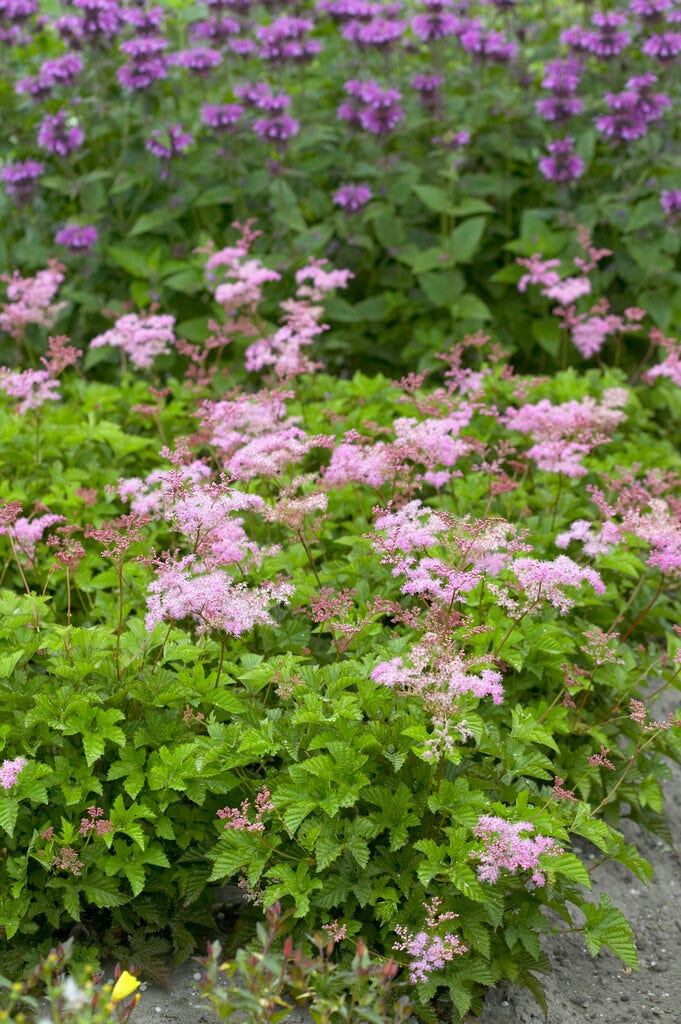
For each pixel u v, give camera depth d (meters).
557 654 2.16
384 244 2.87
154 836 2.05
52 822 2.04
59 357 2.40
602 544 2.18
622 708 2.21
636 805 2.18
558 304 2.88
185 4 3.00
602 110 2.91
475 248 2.86
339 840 1.95
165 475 2.11
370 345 2.88
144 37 2.82
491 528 2.09
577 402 2.46
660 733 2.13
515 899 2.00
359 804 2.03
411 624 2.07
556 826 1.96
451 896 1.92
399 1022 1.58
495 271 2.95
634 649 2.30
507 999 2.04
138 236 2.90
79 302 2.87
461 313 2.82
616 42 2.82
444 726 1.85
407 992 1.92
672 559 2.14
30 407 2.42
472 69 2.95
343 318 2.82
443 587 2.08
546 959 2.01
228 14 2.94
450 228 2.94
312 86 2.99
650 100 2.79
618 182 2.91
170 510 2.10
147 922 2.05
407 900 1.94
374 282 2.92
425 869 1.85
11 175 2.79
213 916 2.08
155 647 2.12
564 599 2.06
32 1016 1.90
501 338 2.89
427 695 1.86
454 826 1.92
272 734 2.02
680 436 2.68
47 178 2.85
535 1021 2.00
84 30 2.82
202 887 2.02
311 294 2.51
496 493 2.27
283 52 2.80
